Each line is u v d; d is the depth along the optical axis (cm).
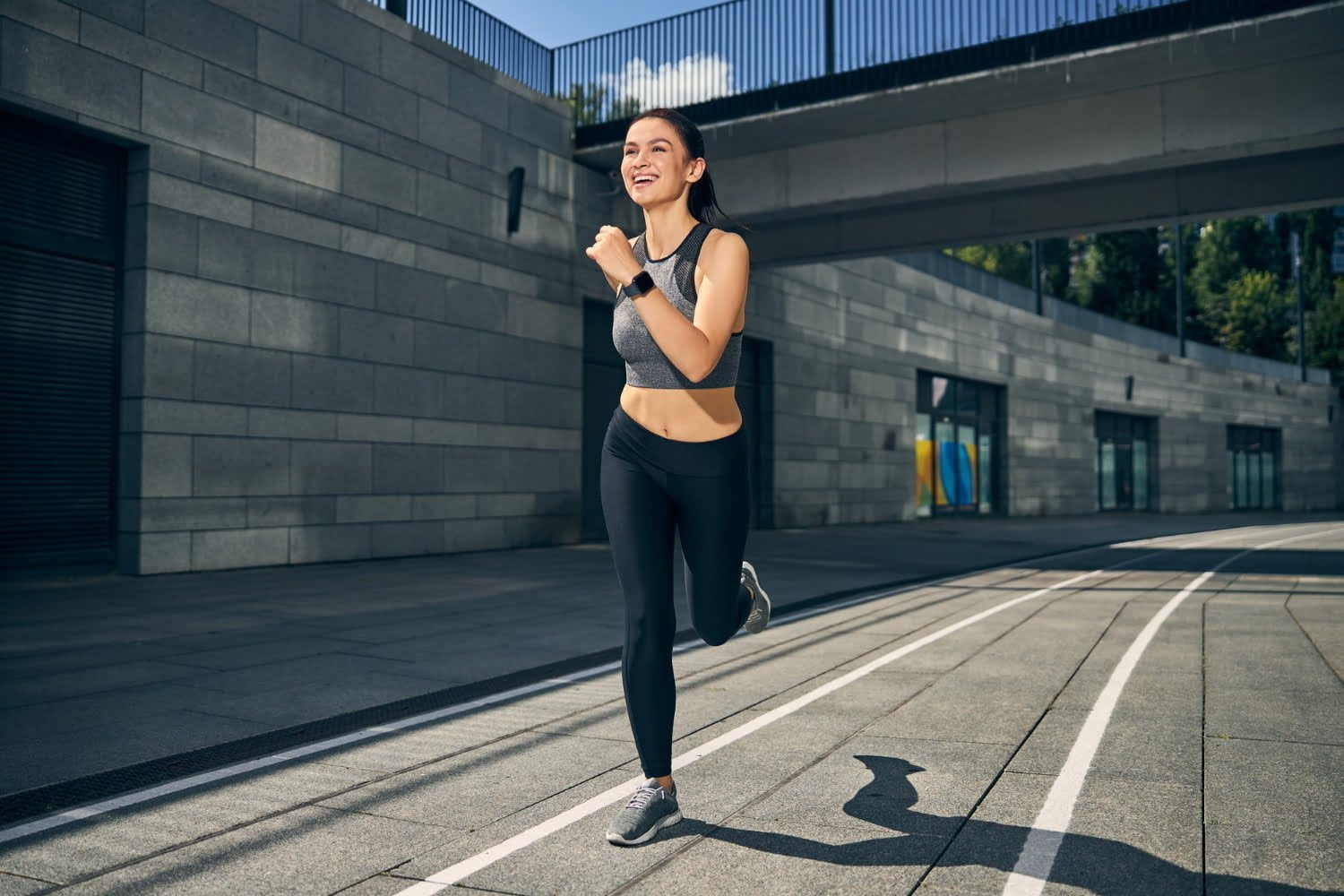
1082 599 956
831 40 1473
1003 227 1612
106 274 1062
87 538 1047
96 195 1054
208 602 872
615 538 297
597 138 1692
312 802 338
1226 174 1459
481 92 1521
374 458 1323
